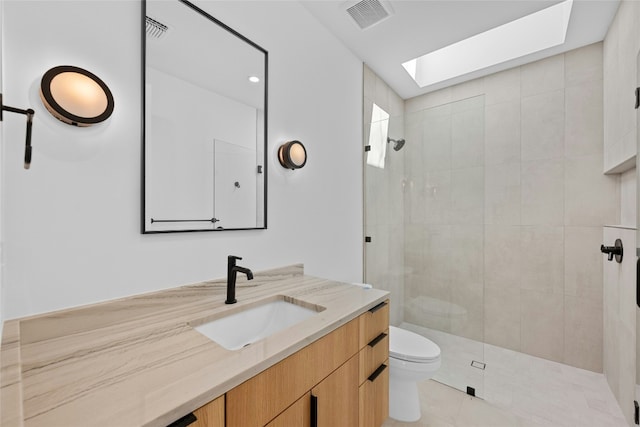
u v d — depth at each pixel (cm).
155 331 86
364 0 167
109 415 50
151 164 104
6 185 75
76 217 87
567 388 186
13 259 76
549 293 221
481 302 212
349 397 105
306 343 83
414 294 243
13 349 67
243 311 112
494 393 183
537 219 226
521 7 171
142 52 102
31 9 80
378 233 244
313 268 181
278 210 157
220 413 61
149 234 104
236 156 134
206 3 123
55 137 84
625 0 155
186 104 115
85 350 74
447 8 172
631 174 174
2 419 44
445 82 265
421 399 178
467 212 219
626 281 152
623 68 159
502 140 242
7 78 76
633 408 145
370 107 242
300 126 171
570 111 214
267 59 149
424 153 236
